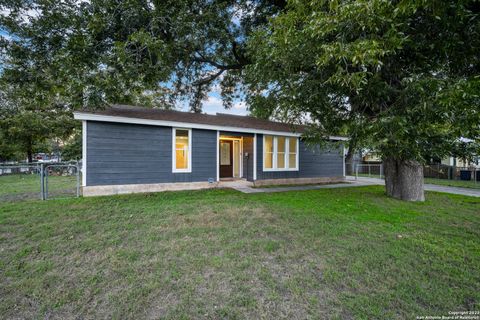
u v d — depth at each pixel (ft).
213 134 28.58
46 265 8.77
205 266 8.73
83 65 19.66
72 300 6.91
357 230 12.61
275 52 14.55
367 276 8.12
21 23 19.47
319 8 12.14
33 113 44.73
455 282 7.80
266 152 32.86
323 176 37.42
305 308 6.57
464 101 8.66
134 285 7.55
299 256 9.58
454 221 14.43
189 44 23.15
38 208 16.47
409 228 13.06
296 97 17.03
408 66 11.89
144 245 10.53
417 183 21.04
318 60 11.25
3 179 36.55
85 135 21.47
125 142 23.27
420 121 10.52
